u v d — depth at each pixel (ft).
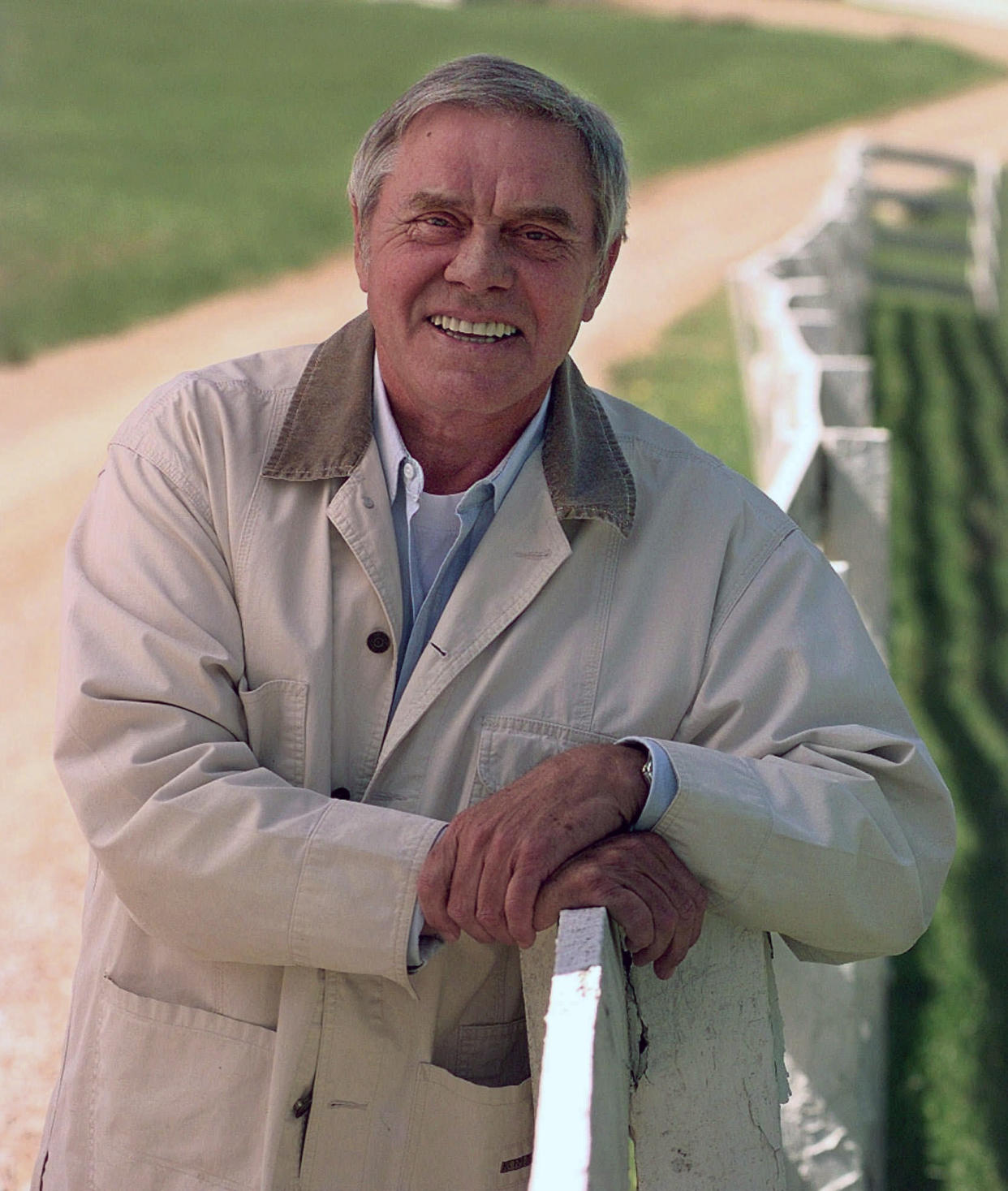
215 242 41.29
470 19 94.84
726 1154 5.20
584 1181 3.28
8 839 13.20
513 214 5.17
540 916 4.80
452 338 5.33
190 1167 5.13
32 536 21.88
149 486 5.42
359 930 4.85
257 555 5.37
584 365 29.60
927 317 39.75
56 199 43.93
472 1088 5.11
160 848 4.99
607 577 5.54
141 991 5.34
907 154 42.14
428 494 5.61
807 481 9.59
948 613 20.24
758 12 130.11
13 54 67.31
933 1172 10.42
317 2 93.50
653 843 4.94
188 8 84.64
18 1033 10.35
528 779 4.99
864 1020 9.46
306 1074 5.12
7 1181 8.80
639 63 84.69
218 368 5.76
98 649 5.22
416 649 5.47
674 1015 5.17
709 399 26.76
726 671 5.45
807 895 5.12
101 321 34.37
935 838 5.47
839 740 5.36
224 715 5.21
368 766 5.40
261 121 59.41
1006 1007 11.97
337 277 40.01
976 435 28.66
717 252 45.32
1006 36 128.47
